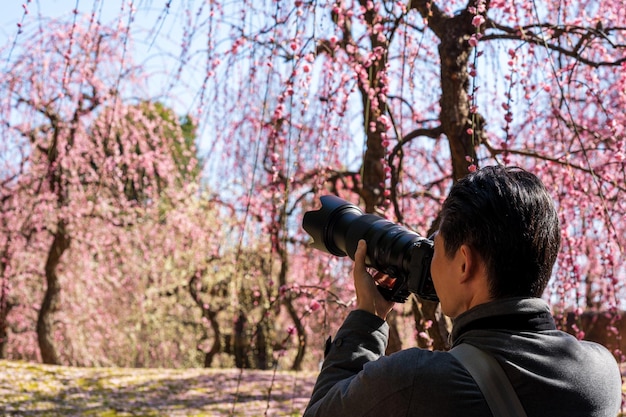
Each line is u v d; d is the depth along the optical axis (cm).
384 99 432
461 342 120
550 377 115
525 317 118
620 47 400
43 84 873
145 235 1062
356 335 130
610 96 563
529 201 119
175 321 1385
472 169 335
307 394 702
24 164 936
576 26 396
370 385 116
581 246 480
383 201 539
